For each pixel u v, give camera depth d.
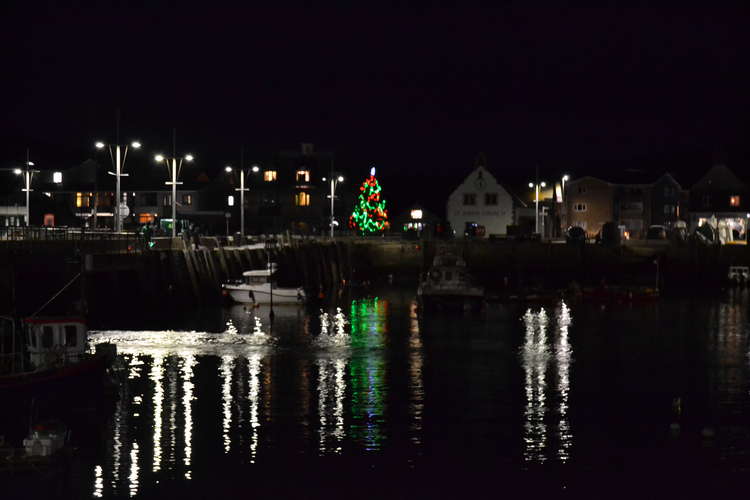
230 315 84.94
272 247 109.94
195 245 90.94
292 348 67.12
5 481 37.44
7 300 63.34
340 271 130.88
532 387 54.84
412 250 143.12
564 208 167.00
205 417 46.47
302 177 165.25
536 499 36.62
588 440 43.81
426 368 60.31
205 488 37.06
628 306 100.12
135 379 54.72
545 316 89.94
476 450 42.06
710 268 138.62
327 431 44.50
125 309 80.25
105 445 41.78
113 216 144.62
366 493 36.94
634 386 55.47
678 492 37.44
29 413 46.19
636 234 165.75
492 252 141.00
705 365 62.69
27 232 77.62
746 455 41.78
